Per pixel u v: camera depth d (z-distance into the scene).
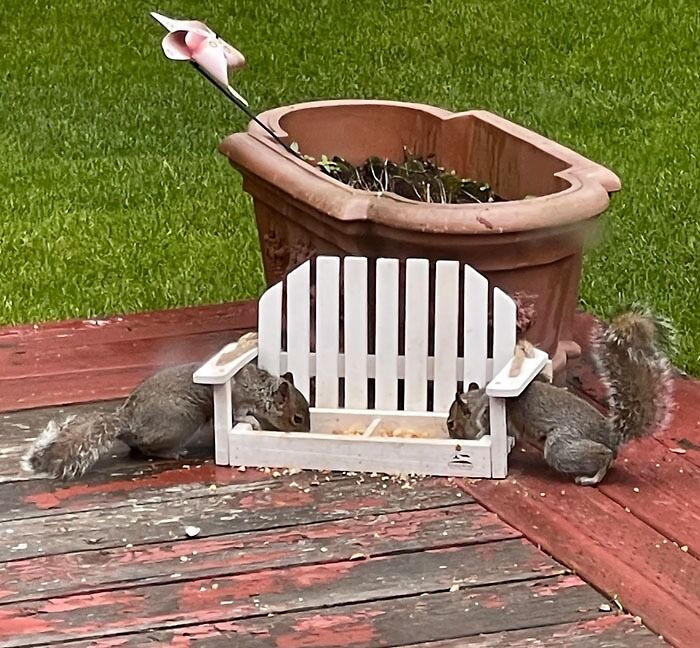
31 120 4.44
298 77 4.96
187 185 3.81
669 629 1.98
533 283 2.44
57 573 2.09
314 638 1.97
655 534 2.16
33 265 3.28
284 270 2.62
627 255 3.28
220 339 2.81
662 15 5.42
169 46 2.42
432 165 2.76
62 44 5.29
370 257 2.44
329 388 2.45
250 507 2.24
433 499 2.25
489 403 2.31
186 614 2.02
